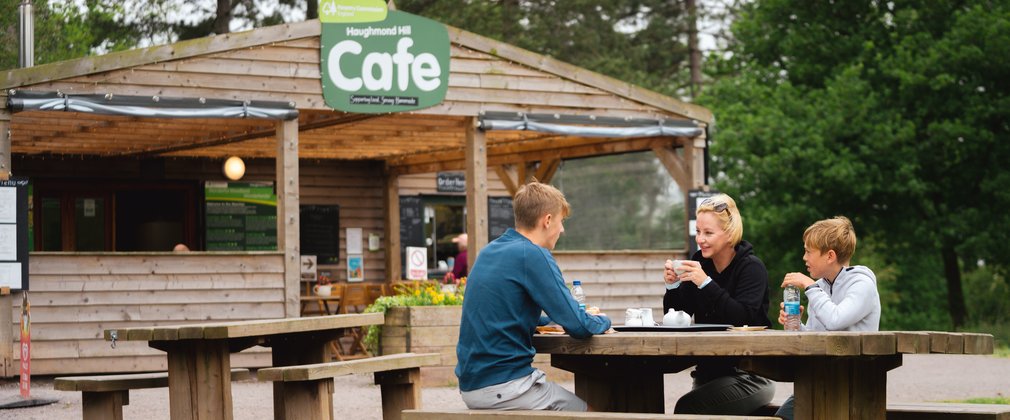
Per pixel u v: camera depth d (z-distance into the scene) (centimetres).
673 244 2112
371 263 1875
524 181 1764
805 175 2598
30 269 1139
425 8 2725
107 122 1345
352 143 1644
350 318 711
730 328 527
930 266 3219
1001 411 539
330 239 1841
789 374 487
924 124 2619
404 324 1140
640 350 485
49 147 1580
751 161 2614
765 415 588
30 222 1662
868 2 2730
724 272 589
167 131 1453
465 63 1346
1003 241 2561
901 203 2636
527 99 1383
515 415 488
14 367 1116
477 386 502
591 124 1406
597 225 2030
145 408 966
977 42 2495
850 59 2720
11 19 2217
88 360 1158
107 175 1712
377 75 1293
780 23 2878
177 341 652
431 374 1139
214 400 641
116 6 2705
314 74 1266
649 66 3497
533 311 503
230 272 1217
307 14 2789
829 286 541
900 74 2475
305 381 609
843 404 484
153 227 1748
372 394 1085
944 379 1237
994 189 2530
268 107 1231
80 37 2427
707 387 580
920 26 2641
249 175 1802
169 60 1189
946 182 2620
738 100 2867
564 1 3102
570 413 486
